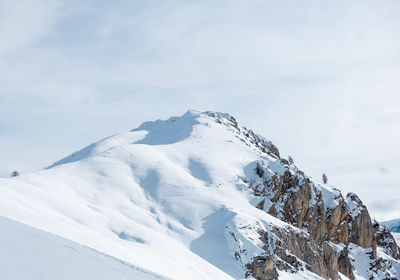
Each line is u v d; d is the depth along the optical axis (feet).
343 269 298.35
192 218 232.94
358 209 379.35
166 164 305.73
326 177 412.77
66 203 201.36
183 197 254.88
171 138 438.40
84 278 34.76
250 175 314.14
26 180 230.68
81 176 268.62
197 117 479.82
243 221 217.15
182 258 149.69
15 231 41.93
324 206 336.08
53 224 86.94
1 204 85.10
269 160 344.69
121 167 292.40
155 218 231.09
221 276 153.58
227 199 257.34
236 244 201.77
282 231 231.91
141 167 296.30
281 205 296.30
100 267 41.34
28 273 29.76
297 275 208.64
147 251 127.85
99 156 313.12
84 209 202.69
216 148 367.66
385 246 423.23
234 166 327.47
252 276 187.73
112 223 196.75
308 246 241.35
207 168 310.65
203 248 204.85
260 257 193.98
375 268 347.56
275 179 306.55
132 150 324.39
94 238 92.27
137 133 486.79
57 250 40.63
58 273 32.91
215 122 463.01
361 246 365.81
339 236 333.62
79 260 40.27
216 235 215.92
